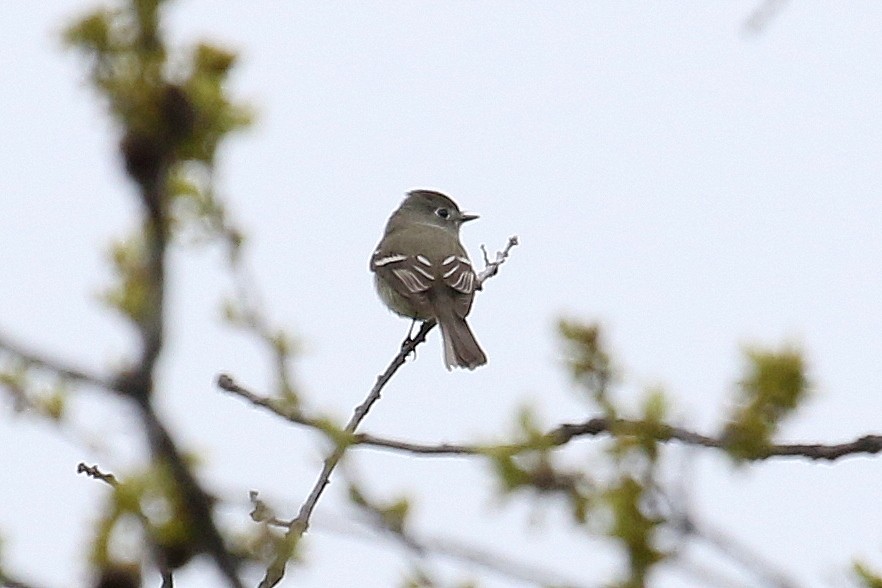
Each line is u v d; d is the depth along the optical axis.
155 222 3.92
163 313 3.92
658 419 5.43
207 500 4.31
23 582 5.68
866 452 7.52
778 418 5.54
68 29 4.17
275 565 5.97
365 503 6.16
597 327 5.71
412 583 6.21
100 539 4.46
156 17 4.21
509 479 5.40
